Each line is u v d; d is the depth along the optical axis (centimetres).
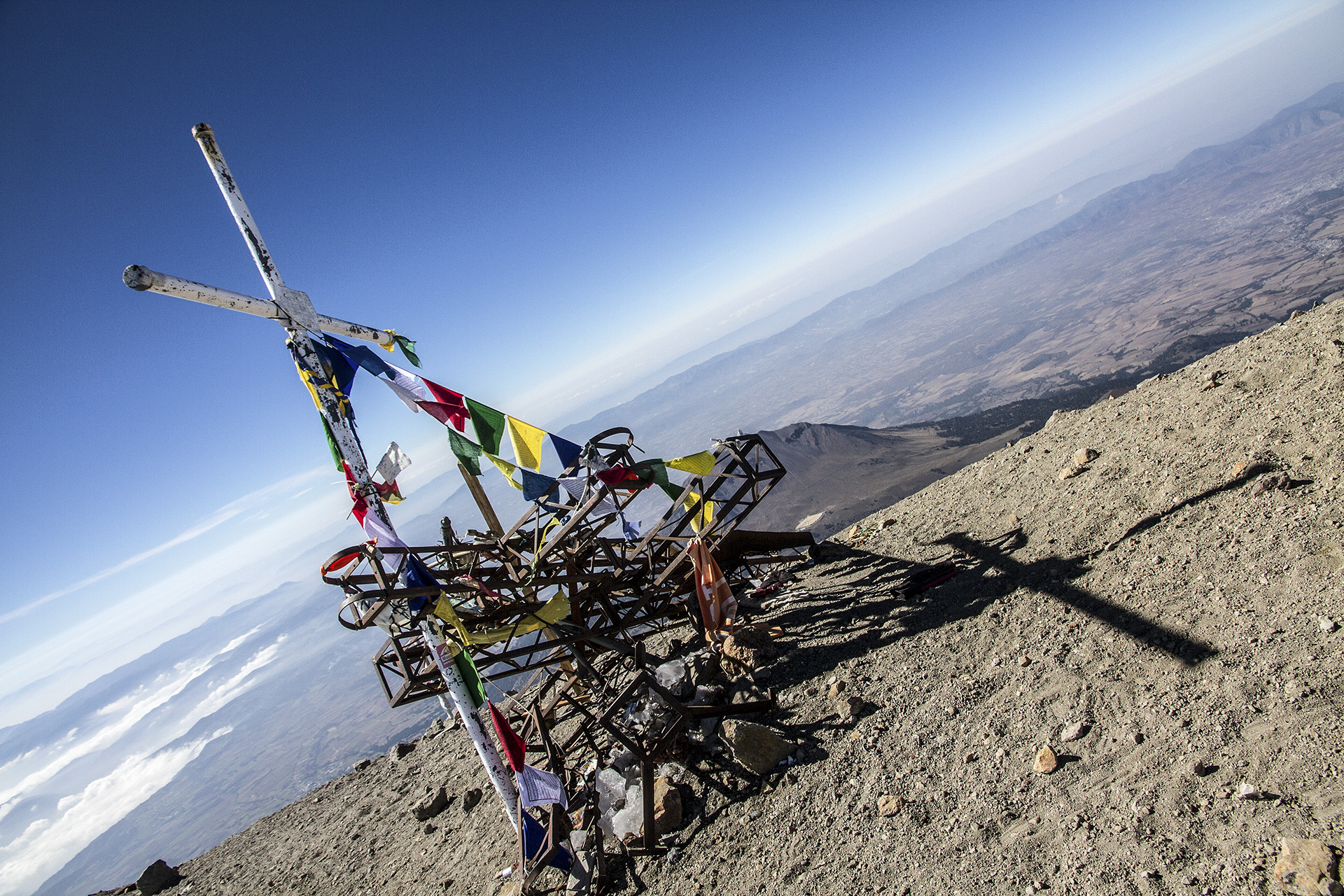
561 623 1020
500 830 1005
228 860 1425
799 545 1441
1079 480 1095
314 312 705
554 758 944
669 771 889
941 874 605
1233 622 676
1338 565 652
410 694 923
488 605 894
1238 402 988
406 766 1487
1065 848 568
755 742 843
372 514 709
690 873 748
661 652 1258
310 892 1136
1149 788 573
